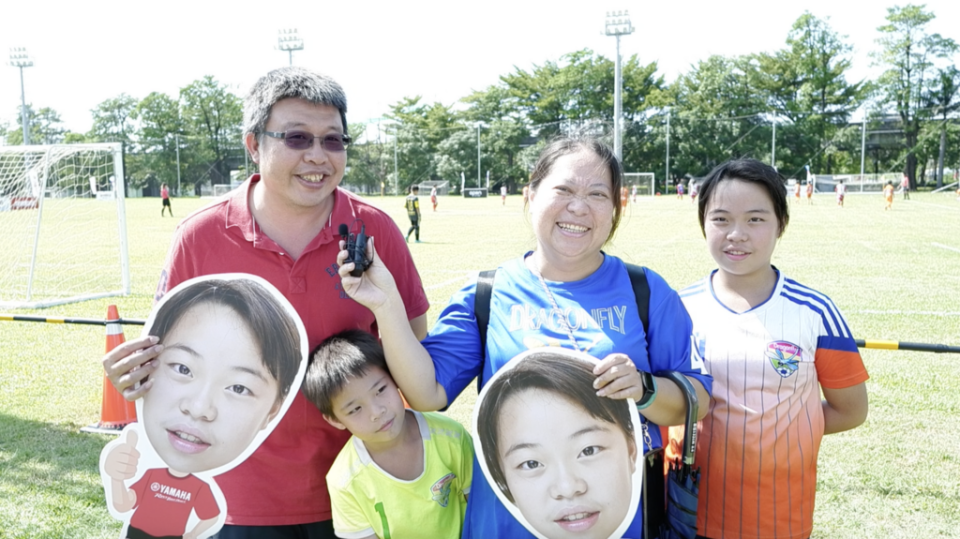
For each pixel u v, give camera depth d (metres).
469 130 80.19
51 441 5.06
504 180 79.50
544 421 2.02
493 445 2.07
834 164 73.69
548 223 2.07
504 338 2.12
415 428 2.34
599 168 2.07
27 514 3.97
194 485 2.23
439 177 79.94
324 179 2.26
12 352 7.52
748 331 2.56
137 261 16.38
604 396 1.96
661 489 2.24
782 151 71.00
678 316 2.17
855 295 10.63
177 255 2.39
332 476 2.27
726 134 72.94
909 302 10.03
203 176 82.25
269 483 2.35
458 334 2.21
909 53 69.94
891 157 72.50
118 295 11.41
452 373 2.18
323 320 2.37
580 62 80.00
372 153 80.38
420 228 25.84
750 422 2.50
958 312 9.24
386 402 2.17
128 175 79.88
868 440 4.93
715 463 2.56
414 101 88.75
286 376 2.24
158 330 2.23
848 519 3.87
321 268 2.36
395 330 2.07
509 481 2.06
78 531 3.79
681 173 74.75
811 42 74.12
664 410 2.04
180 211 41.03
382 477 2.23
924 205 40.53
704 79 75.69
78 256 17.41
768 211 2.54
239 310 2.23
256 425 2.23
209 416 2.22
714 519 2.58
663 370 2.15
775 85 74.44
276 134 2.20
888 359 6.96
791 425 2.50
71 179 16.94
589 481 2.01
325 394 2.15
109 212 36.78
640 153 74.75
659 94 76.25
